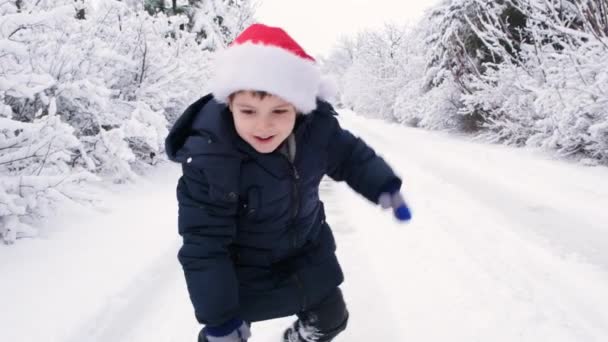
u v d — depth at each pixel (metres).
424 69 13.97
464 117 11.08
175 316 2.18
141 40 5.25
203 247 1.26
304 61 1.20
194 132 1.30
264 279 1.47
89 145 4.38
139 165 5.09
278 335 2.04
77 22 4.50
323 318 1.56
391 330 2.02
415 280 2.48
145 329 2.06
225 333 1.26
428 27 13.89
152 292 2.36
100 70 4.59
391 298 2.30
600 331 1.91
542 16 5.96
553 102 5.73
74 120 4.37
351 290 2.41
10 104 3.63
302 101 1.20
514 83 7.00
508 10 9.13
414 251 2.89
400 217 1.49
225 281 1.25
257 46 1.14
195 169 1.24
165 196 4.15
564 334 1.91
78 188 3.41
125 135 4.31
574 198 3.71
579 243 2.81
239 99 1.16
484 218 3.44
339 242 3.14
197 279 1.25
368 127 14.79
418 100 14.13
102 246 2.73
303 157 1.35
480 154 6.51
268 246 1.42
